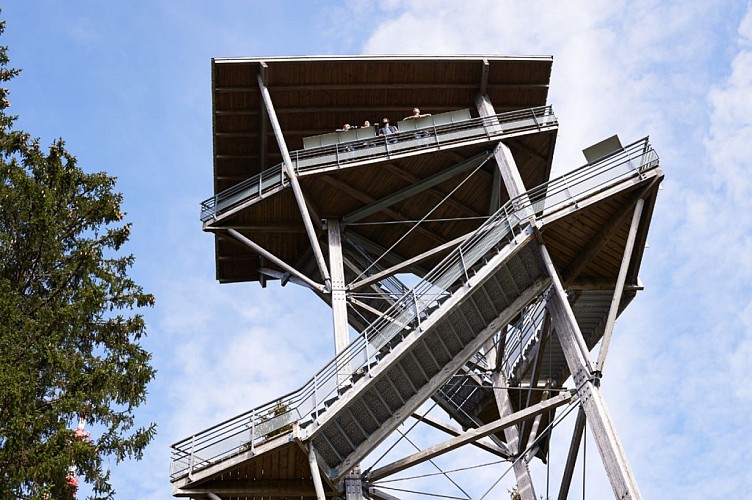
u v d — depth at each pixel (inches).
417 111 1111.6
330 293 1040.2
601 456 845.2
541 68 1184.8
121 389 764.0
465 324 921.5
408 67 1160.2
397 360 882.8
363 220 1165.7
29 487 673.6
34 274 800.3
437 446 914.1
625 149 944.9
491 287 929.5
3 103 960.3
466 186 1139.9
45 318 756.0
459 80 1184.8
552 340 1028.5
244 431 870.4
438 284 923.4
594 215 938.1
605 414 858.8
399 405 906.7
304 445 852.0
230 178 1250.6
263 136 1189.1
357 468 910.4
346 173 1088.2
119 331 811.4
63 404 711.7
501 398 1080.2
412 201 1149.1
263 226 1127.6
